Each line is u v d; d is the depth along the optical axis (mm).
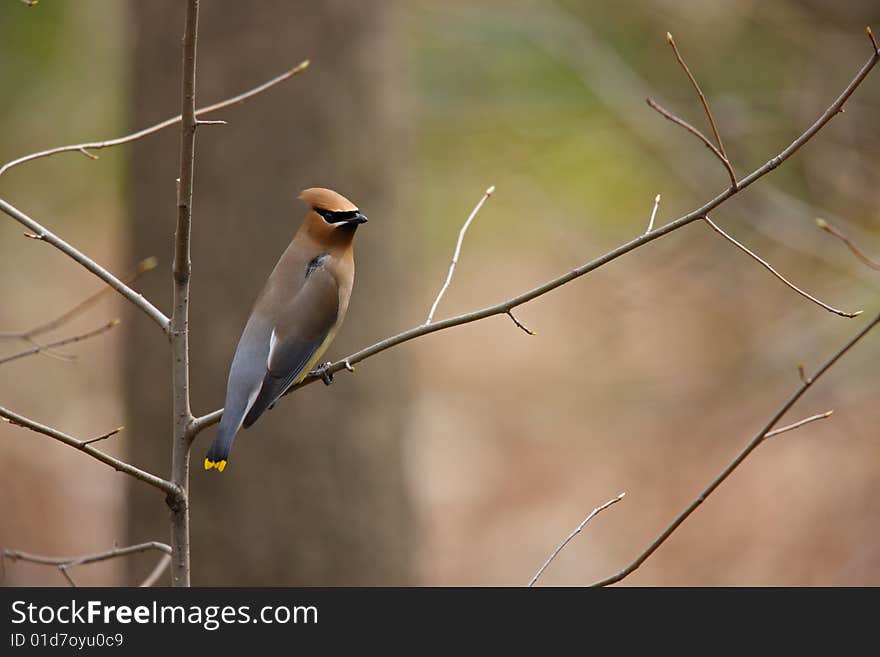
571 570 15570
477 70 16828
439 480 17531
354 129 10219
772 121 15000
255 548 10086
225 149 9875
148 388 10062
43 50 17016
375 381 10508
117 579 11391
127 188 10273
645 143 15820
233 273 9898
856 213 15031
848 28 15070
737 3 15297
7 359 6844
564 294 20984
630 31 16250
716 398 15578
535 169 17750
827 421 15805
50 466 16641
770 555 14844
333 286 7473
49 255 20781
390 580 10602
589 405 18297
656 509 16000
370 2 10312
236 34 9875
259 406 6969
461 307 21984
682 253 15695
